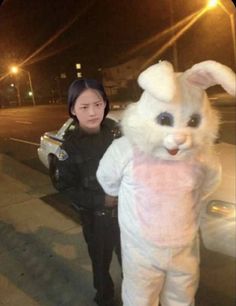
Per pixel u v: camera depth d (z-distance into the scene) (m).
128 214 1.99
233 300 2.92
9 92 59.72
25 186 6.43
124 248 2.07
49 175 6.96
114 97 33.81
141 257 2.00
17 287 3.38
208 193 2.08
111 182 2.08
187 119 1.75
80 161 2.47
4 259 3.90
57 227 4.56
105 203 2.39
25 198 5.76
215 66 1.70
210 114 1.83
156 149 1.82
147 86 1.71
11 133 15.70
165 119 1.75
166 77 1.68
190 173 1.89
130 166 1.94
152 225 1.92
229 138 6.93
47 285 3.38
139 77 1.78
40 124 18.73
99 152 2.46
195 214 1.99
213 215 2.92
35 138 13.33
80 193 2.57
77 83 2.39
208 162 1.94
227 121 11.07
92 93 2.36
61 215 4.94
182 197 1.90
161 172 1.89
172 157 1.83
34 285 3.39
